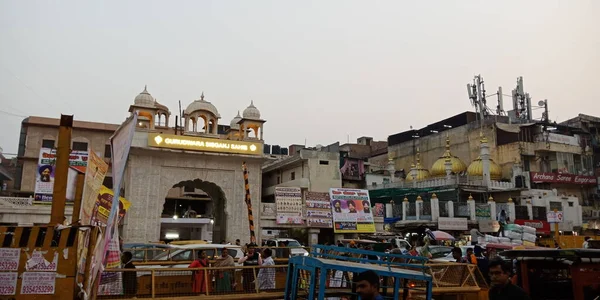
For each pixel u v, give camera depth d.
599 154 48.12
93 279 6.12
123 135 6.26
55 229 5.87
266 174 45.41
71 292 5.76
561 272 7.46
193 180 29.67
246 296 8.98
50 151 26.03
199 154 29.19
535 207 36.81
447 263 10.02
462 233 33.75
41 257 5.77
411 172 44.62
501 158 43.44
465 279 10.03
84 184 6.51
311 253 7.29
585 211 42.53
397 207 36.62
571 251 6.64
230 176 30.23
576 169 44.69
